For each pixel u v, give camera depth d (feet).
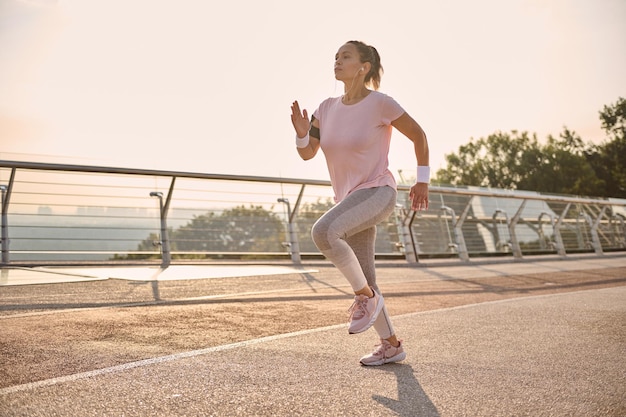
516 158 174.81
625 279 27.40
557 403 6.65
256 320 12.53
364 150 8.80
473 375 7.96
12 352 8.73
